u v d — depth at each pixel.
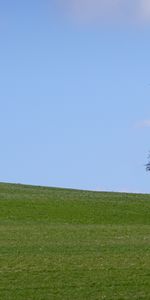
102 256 37.59
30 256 37.38
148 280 32.78
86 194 67.38
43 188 71.75
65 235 44.88
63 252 38.59
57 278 32.88
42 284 31.80
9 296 29.94
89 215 55.41
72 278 32.91
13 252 38.41
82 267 34.97
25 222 51.44
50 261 36.22
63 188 72.69
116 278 33.00
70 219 53.62
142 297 30.20
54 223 51.41
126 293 30.72
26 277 32.97
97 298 29.89
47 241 42.22
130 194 69.06
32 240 42.53
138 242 42.31
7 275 33.25
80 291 30.84
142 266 35.34
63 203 60.34
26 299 29.59
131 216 55.78
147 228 49.47
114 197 65.50
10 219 52.62
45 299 29.64
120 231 47.34
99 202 61.62
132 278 33.03
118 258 37.16
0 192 66.00
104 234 45.69
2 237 43.53
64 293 30.50
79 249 39.56
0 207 57.22
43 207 58.03
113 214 56.28
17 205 58.44
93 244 41.25
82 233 46.00
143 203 62.06
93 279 32.78
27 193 66.19
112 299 29.81
